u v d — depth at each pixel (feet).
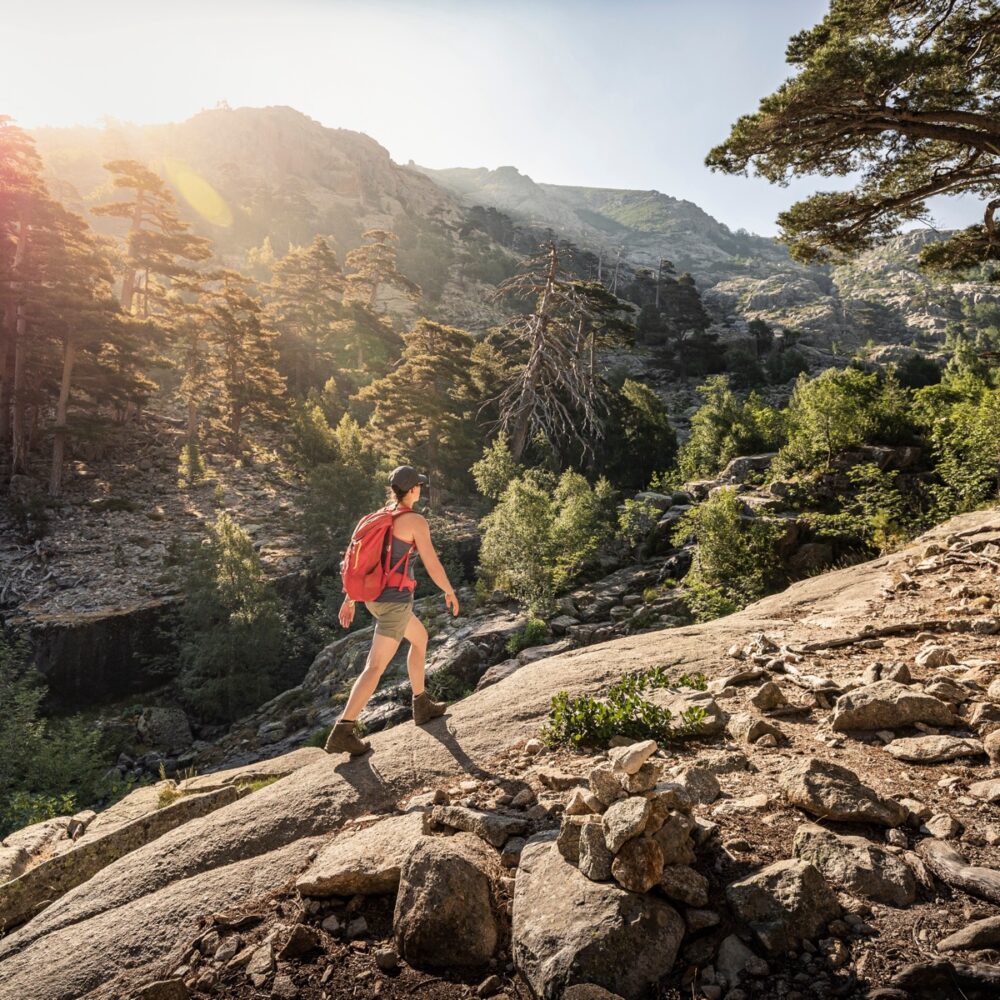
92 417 154.10
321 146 572.51
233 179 493.77
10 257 149.69
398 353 249.55
